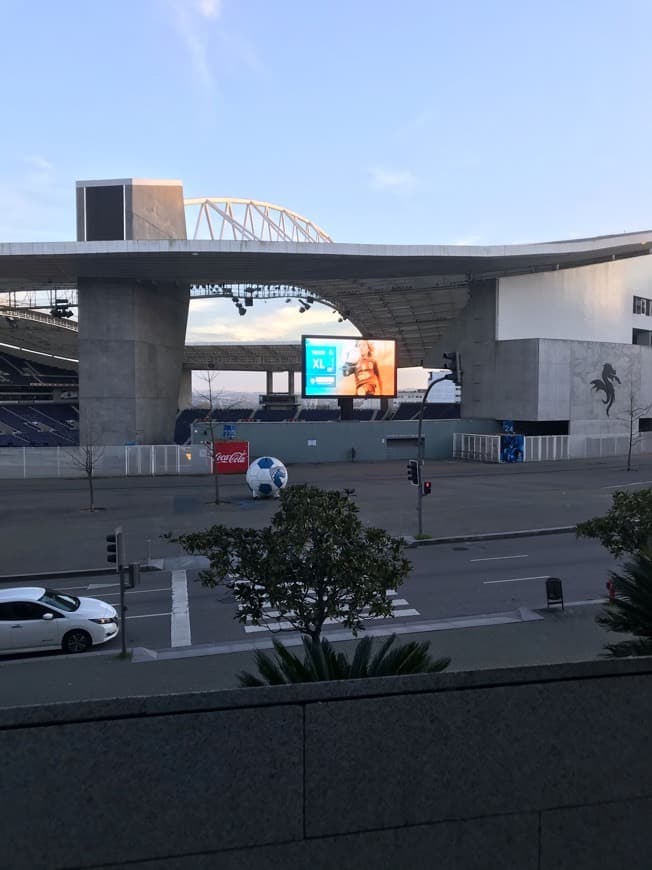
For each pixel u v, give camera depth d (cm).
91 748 290
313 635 912
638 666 346
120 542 1388
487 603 1694
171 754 296
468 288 6338
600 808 338
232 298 6900
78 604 1494
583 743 337
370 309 7562
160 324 5953
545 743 332
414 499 3456
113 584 2014
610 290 6644
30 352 9975
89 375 5409
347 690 312
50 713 288
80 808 289
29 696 1166
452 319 7319
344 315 7906
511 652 1320
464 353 6506
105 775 291
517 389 5825
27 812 286
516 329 6103
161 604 1786
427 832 318
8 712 284
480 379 6269
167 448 4634
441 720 321
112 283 5416
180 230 6184
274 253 4769
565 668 336
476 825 323
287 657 584
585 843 335
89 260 4834
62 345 9531
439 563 2166
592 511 3036
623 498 1240
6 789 284
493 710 326
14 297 7469
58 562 2242
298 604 933
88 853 290
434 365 8550
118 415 5428
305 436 5500
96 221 5553
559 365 5716
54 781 288
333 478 4394
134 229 5512
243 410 9962
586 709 338
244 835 302
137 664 1326
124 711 293
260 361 11169
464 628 1489
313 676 566
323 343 5603
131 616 1686
